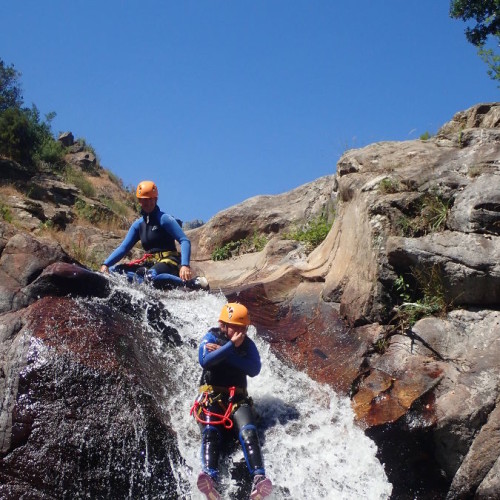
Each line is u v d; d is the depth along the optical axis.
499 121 8.42
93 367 5.55
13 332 5.89
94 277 6.62
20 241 6.70
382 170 8.30
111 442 5.25
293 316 7.98
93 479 5.16
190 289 8.02
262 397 6.31
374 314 7.22
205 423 5.52
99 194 26.84
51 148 27.28
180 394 6.05
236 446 5.59
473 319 6.74
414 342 6.77
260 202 13.57
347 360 6.89
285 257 10.40
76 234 16.22
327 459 5.77
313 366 6.96
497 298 6.73
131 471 5.25
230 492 5.31
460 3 13.12
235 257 12.72
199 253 13.60
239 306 5.93
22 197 17.45
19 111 26.31
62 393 5.40
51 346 5.62
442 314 6.90
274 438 5.82
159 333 6.71
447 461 6.04
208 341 5.81
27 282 6.48
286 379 6.64
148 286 7.79
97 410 5.36
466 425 5.98
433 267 6.93
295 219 12.92
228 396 5.63
